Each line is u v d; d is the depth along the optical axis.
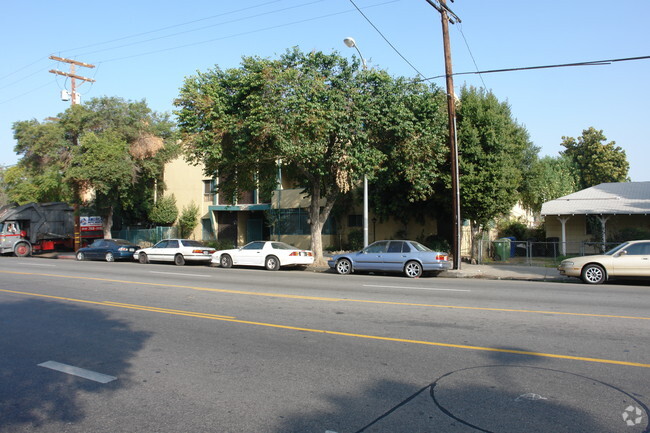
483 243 23.80
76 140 32.84
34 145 31.88
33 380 5.90
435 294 12.46
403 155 19.72
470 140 21.36
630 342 7.19
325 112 16.77
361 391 5.32
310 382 5.64
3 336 8.16
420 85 19.44
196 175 36.59
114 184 31.58
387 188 24.72
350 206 29.00
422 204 24.70
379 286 14.32
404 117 18.56
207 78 18.56
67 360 6.72
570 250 23.83
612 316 9.20
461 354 6.66
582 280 15.54
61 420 4.71
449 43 18.67
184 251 23.75
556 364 6.15
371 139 19.45
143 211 38.41
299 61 17.66
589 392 5.16
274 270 20.61
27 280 16.16
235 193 22.97
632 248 15.03
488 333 7.86
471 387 5.37
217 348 7.18
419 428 4.36
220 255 22.23
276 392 5.34
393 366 6.18
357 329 8.28
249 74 17.17
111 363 6.54
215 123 17.47
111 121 32.38
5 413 4.91
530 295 12.24
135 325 8.84
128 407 5.00
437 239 25.23
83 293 12.95
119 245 26.70
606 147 43.72
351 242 28.34
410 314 9.56
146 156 33.06
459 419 4.54
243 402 5.07
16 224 31.53
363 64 18.62
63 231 34.44
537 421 4.46
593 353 6.62
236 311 10.09
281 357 6.66
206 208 36.06
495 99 22.67
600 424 4.38
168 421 4.64
